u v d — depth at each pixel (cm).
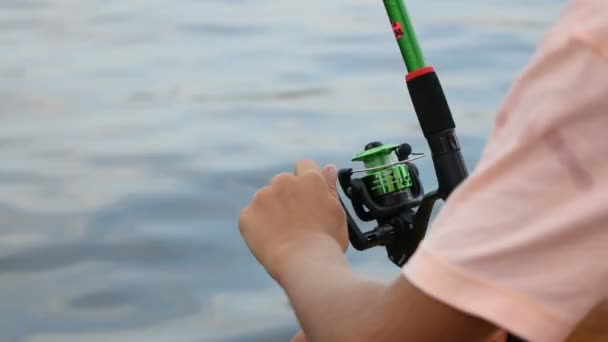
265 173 577
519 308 95
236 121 681
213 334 407
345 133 636
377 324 103
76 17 1030
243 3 1066
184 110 718
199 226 505
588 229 93
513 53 795
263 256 125
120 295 442
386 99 702
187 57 875
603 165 92
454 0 989
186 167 592
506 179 96
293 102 716
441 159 158
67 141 661
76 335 414
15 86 801
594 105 92
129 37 954
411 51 161
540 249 94
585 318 109
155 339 407
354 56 832
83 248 488
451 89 705
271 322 412
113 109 732
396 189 169
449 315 98
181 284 448
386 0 163
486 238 96
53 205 545
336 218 128
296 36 920
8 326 424
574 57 93
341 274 115
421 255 100
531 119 95
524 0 973
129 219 519
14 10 1065
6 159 625
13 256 482
